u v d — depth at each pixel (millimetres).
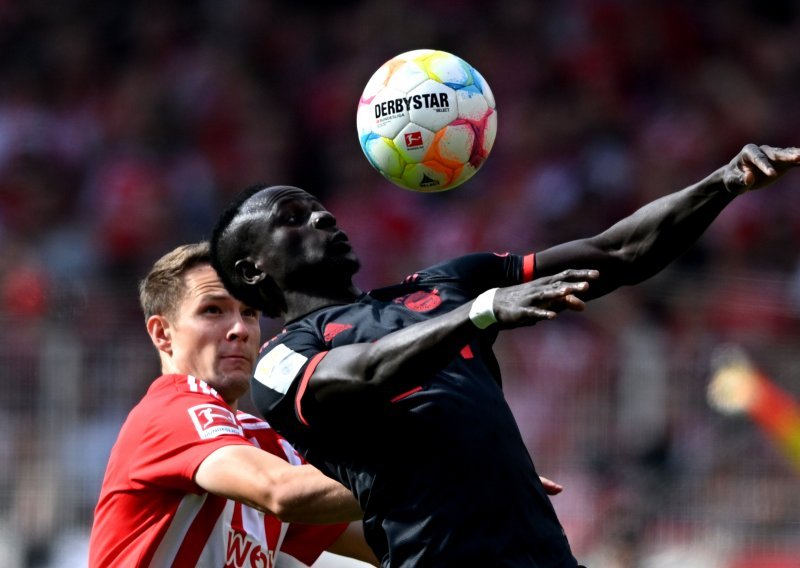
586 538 33812
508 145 51125
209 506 17594
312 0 58938
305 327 15344
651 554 33719
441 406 14750
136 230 48375
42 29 58531
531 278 16047
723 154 51219
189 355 18531
